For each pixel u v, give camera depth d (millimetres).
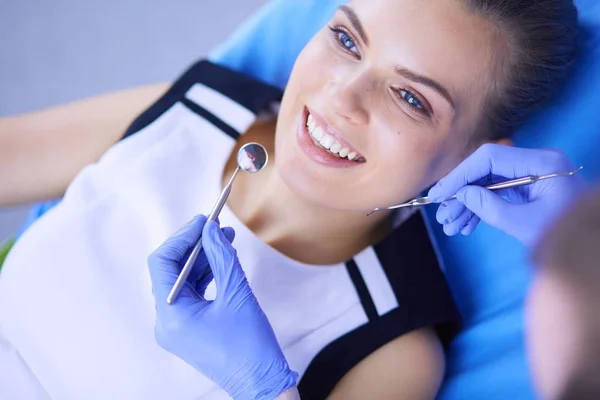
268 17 1430
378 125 1013
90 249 1170
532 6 1010
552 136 1190
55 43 2283
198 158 1249
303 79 1068
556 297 481
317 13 1401
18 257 1204
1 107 2184
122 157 1247
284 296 1148
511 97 1061
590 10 1192
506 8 980
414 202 1014
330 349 1132
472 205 984
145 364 1101
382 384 1111
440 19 970
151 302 1135
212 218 952
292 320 1139
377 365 1125
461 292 1298
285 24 1419
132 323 1121
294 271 1159
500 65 1016
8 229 2094
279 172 1111
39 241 1198
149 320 1124
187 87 1314
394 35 982
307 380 1117
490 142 1105
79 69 2264
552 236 487
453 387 1229
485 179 1065
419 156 1034
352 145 1030
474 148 1093
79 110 1358
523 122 1143
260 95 1294
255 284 1145
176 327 941
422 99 996
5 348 1157
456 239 1311
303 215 1185
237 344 938
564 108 1173
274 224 1212
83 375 1112
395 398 1104
